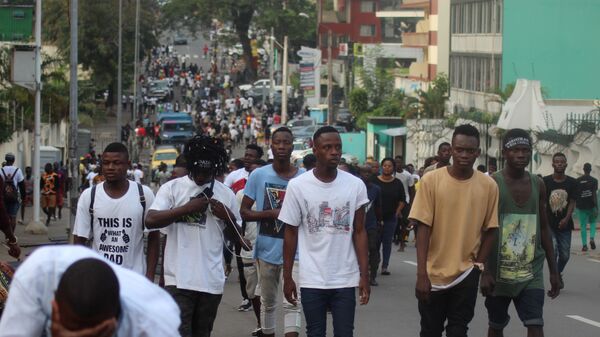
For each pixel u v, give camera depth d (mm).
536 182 9922
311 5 112312
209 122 85875
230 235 9883
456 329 9289
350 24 103375
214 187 9680
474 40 53125
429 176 9289
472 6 53438
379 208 17688
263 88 97812
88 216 9383
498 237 9828
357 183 9367
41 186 30375
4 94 44469
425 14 74062
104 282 4059
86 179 35531
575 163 34719
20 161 45031
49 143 52750
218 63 141250
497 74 49344
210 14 107500
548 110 39938
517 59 48500
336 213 9258
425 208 9219
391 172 19094
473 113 47594
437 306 9430
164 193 9555
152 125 80688
